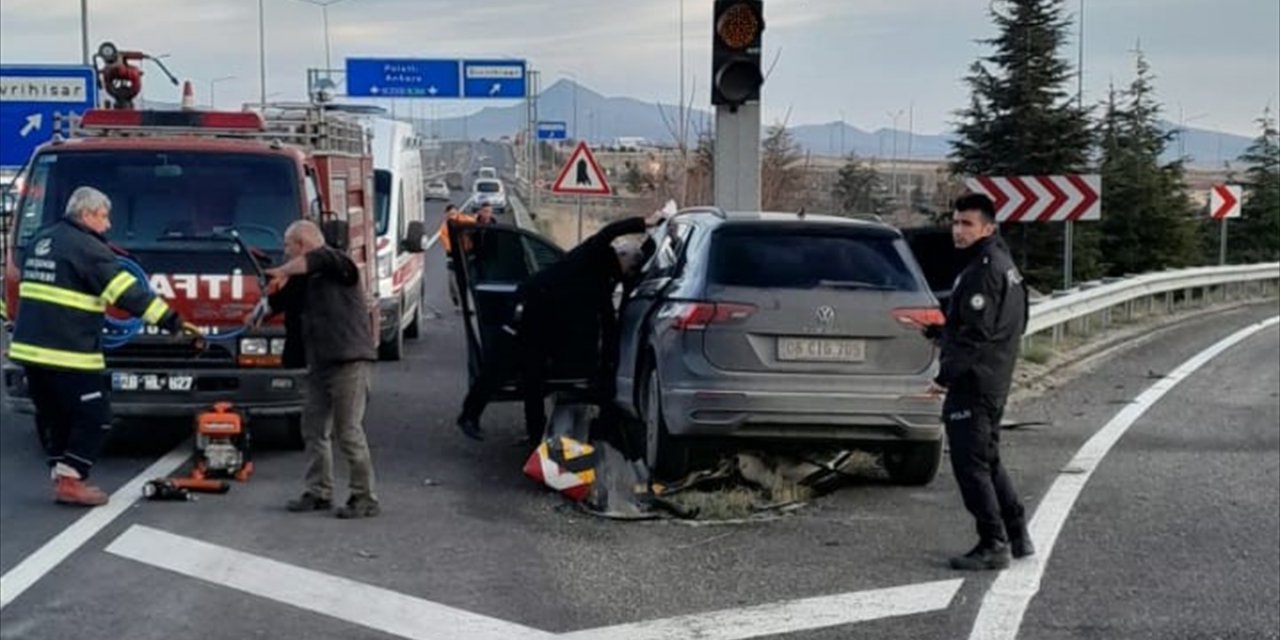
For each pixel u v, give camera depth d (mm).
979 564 7840
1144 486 10039
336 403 9133
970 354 7785
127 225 11156
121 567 7824
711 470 9781
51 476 10234
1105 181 36656
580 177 26281
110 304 9445
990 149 37094
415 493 9883
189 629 6707
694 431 9266
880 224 9852
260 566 7859
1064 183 19734
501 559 8055
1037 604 7156
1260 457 11195
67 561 7938
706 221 9977
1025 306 7949
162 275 10742
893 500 9680
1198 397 14617
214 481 9875
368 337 9227
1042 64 36812
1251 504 9477
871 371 9312
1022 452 11391
